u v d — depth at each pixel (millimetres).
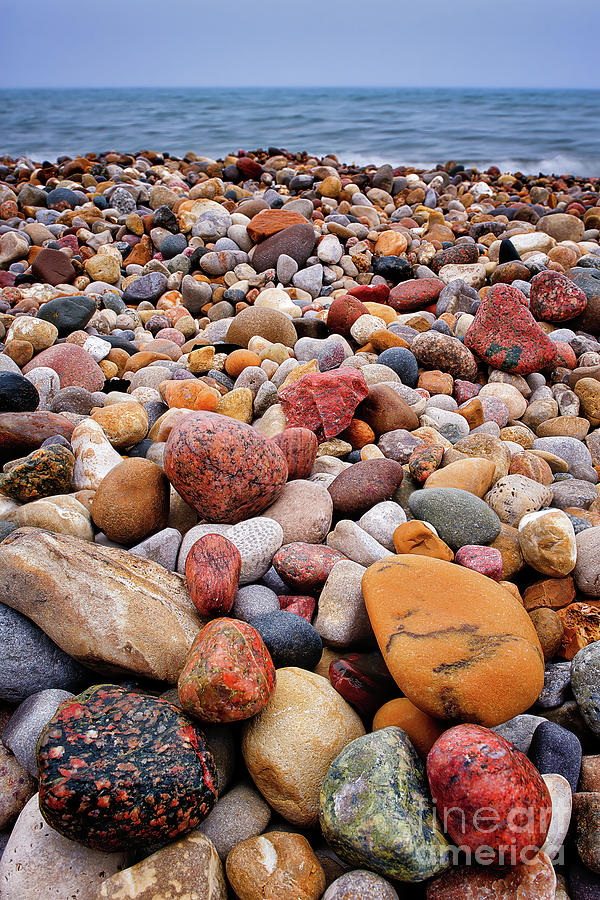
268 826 1674
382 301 5281
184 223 7129
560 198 10930
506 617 1813
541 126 23250
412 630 1792
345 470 2740
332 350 4000
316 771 1660
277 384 3785
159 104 30797
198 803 1471
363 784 1508
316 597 2252
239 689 1551
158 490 2395
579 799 1626
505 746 1472
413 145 19984
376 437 3348
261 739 1678
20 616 1844
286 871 1478
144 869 1429
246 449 2293
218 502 2303
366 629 2057
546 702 1941
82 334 4418
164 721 1543
